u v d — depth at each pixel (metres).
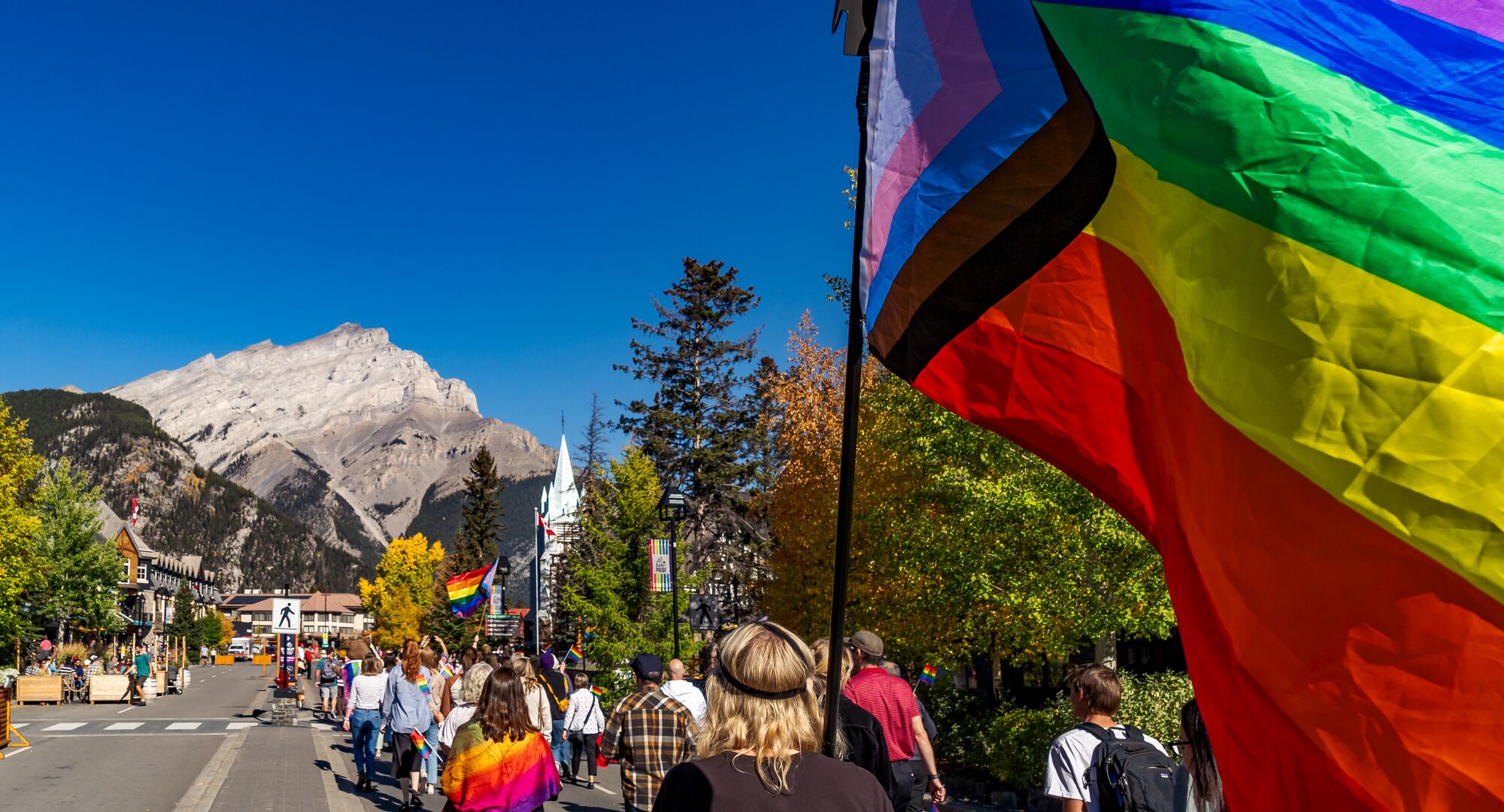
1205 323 2.04
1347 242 1.84
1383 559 1.74
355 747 13.41
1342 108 1.92
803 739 2.29
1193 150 2.09
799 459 21.48
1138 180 2.25
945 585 13.59
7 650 52.19
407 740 11.60
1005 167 2.62
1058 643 13.21
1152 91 2.19
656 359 47.91
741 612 35.19
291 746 19.84
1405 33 1.97
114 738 21.36
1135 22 2.26
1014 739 11.88
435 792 13.02
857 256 2.94
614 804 12.66
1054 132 2.52
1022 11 2.64
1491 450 1.67
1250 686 1.95
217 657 166.38
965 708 14.23
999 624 13.59
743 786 2.17
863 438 16.33
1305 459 1.83
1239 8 2.09
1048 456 2.59
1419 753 1.70
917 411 13.70
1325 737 1.80
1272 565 1.89
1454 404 1.70
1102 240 2.43
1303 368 1.84
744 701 2.29
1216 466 2.02
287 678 33.19
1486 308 1.71
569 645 42.03
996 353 2.64
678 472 43.94
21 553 40.09
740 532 40.94
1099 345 2.46
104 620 59.31
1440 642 1.68
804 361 24.08
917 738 6.00
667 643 24.41
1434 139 1.86
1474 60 1.92
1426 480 1.71
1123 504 2.49
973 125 2.71
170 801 12.59
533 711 8.66
